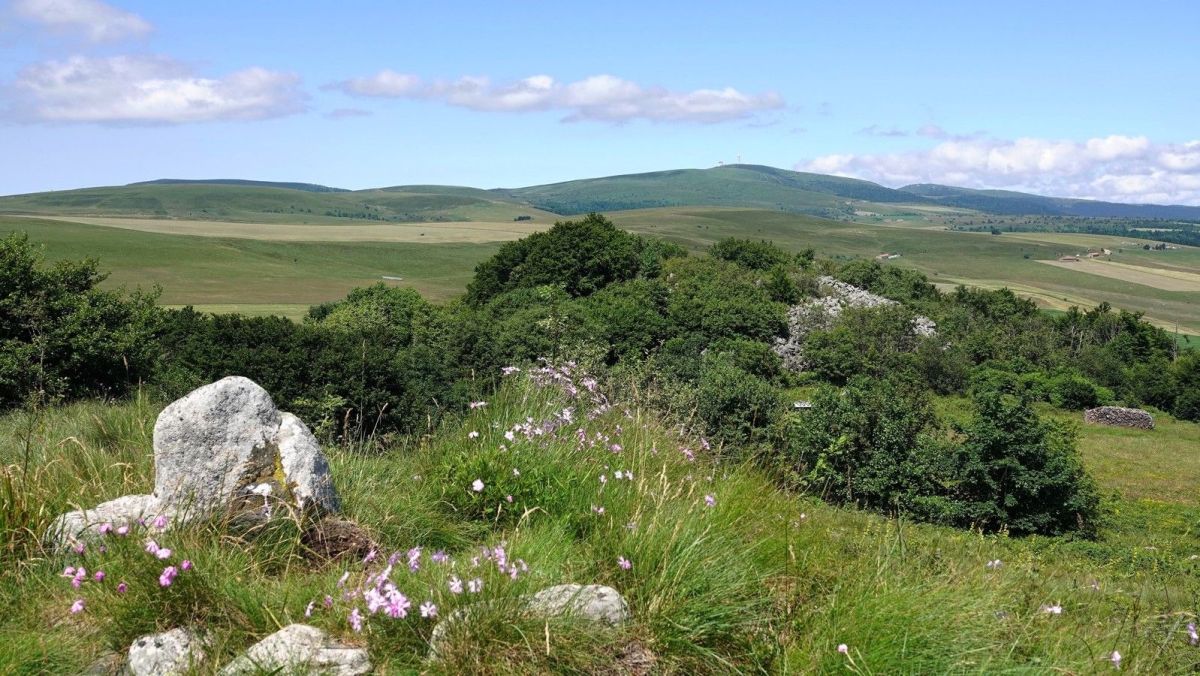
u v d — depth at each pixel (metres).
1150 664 4.38
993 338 76.69
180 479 4.95
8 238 18.34
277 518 4.89
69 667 3.88
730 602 4.20
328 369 17.39
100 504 5.25
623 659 3.81
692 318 63.22
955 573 4.91
